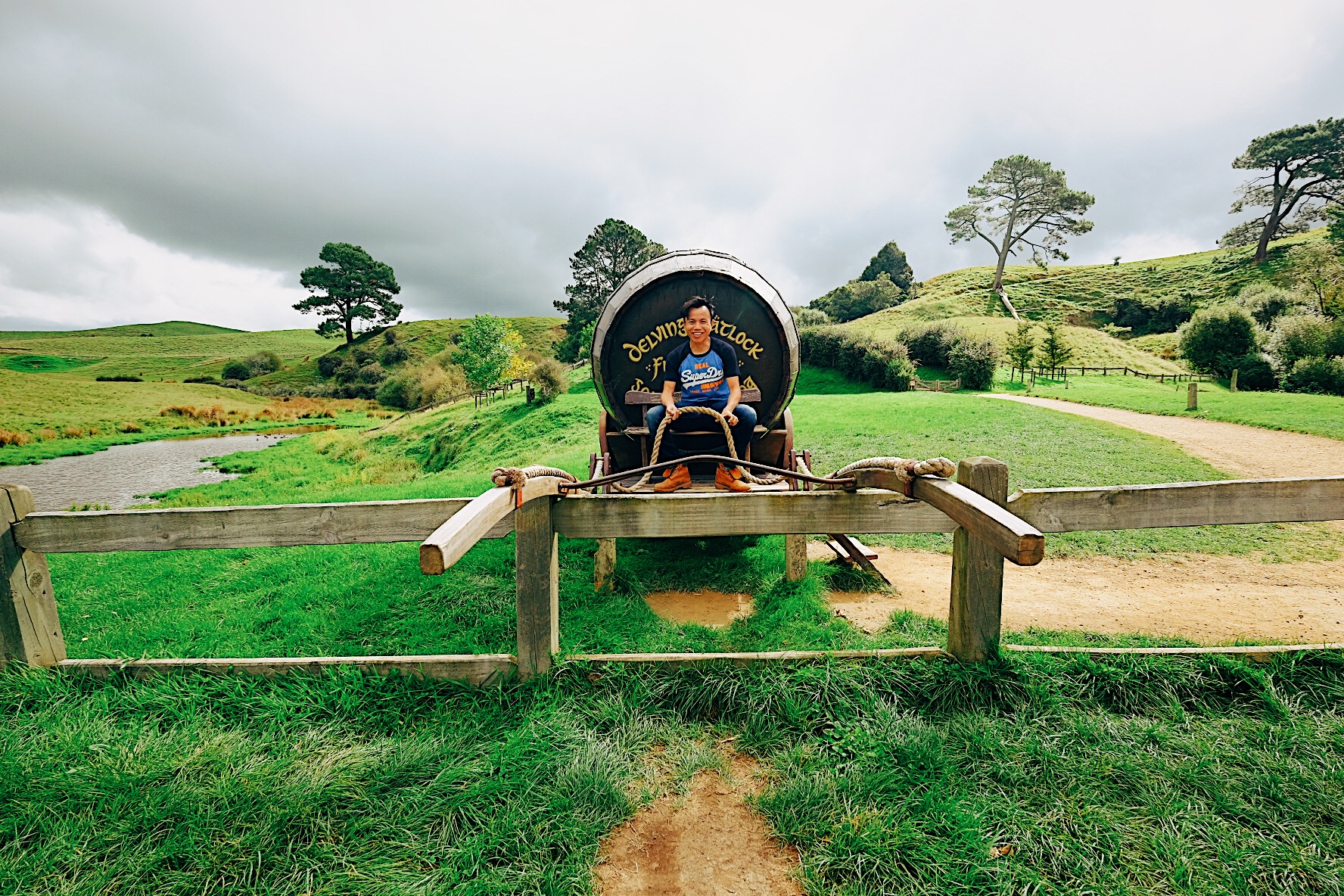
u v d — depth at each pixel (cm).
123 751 272
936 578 621
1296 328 3047
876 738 279
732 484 427
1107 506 315
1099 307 6975
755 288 576
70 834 229
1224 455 1194
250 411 5862
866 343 3578
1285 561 682
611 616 481
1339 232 4794
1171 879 205
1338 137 6588
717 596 558
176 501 2095
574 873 210
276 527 326
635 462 651
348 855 220
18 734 288
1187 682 310
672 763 278
